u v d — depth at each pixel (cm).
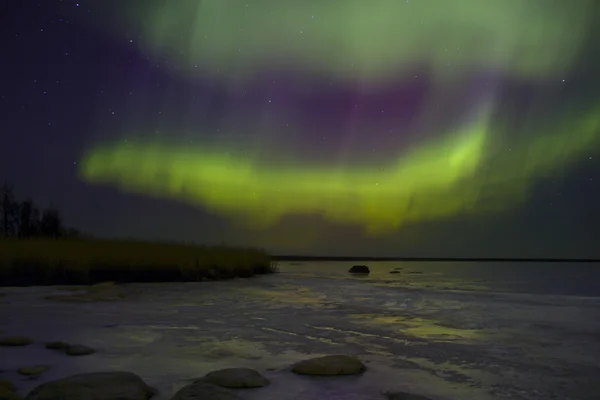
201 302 1210
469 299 1380
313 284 1980
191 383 448
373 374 492
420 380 471
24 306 1050
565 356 591
